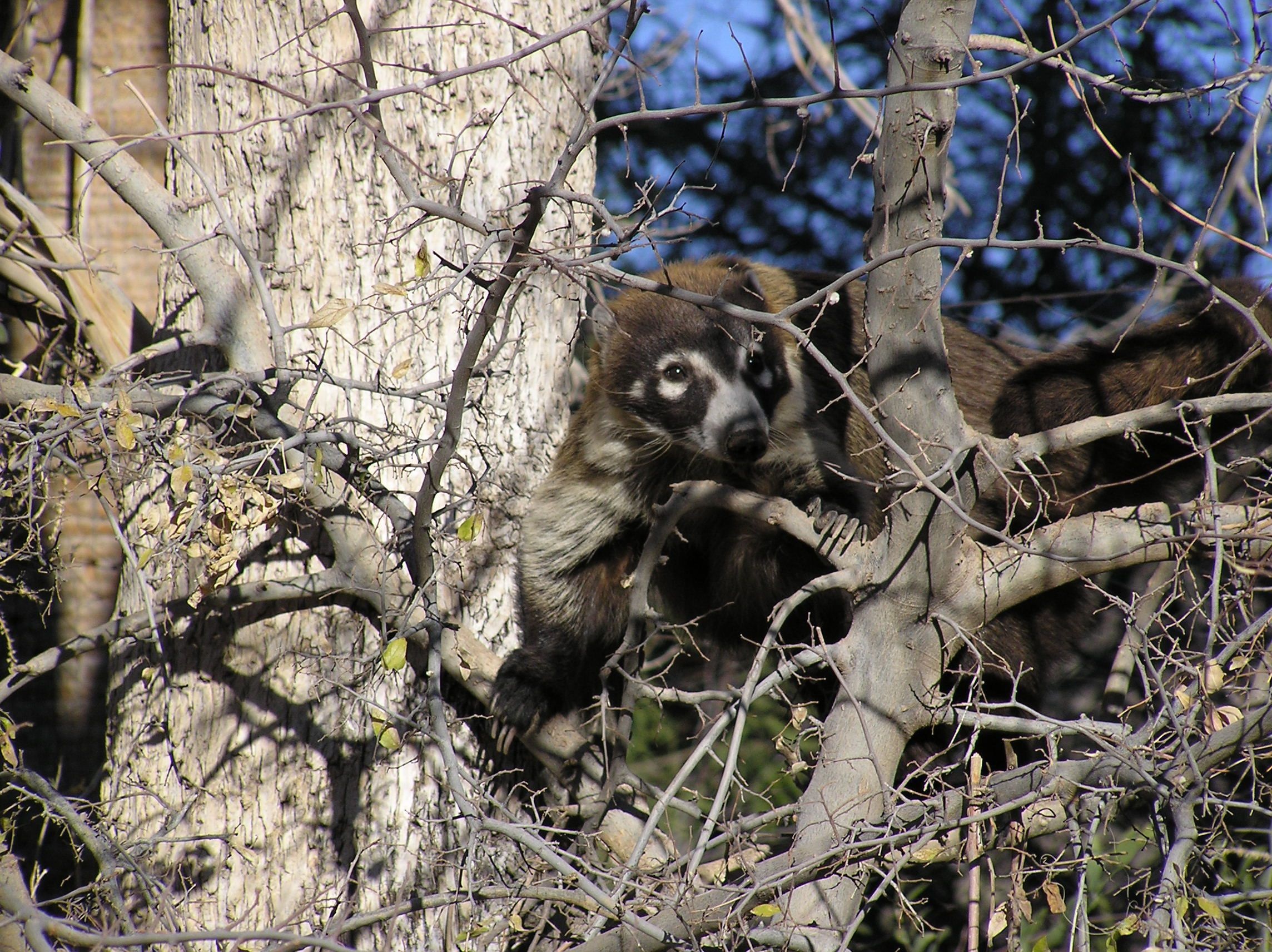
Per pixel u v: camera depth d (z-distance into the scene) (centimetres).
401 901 493
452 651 539
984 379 676
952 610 476
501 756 572
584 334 675
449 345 542
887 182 426
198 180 551
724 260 704
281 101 541
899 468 435
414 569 488
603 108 939
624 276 382
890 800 438
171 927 438
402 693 534
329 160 541
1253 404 450
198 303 562
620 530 634
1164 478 630
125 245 716
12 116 733
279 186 541
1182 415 460
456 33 552
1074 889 573
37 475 495
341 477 510
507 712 562
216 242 533
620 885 405
